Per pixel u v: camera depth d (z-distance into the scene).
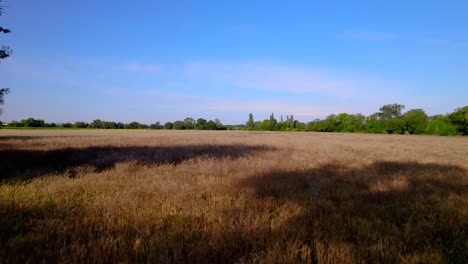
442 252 3.14
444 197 5.54
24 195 4.84
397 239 3.42
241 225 3.74
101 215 4.12
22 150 12.52
